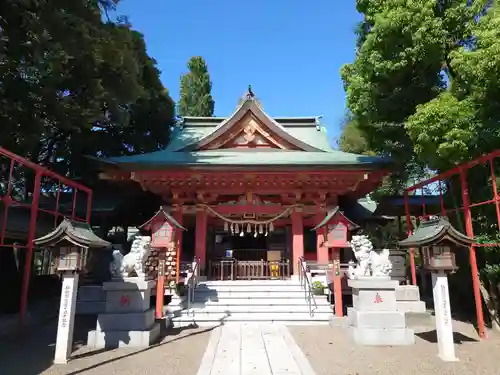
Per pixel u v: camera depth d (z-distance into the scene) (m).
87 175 19.75
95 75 14.14
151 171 15.78
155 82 21.86
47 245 7.83
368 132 14.12
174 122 23.92
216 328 10.91
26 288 11.12
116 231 25.02
